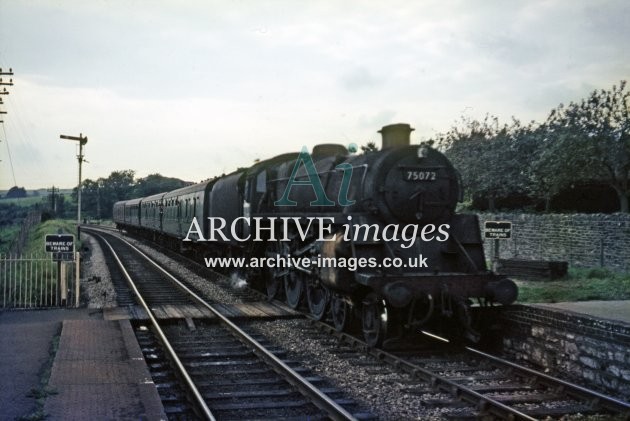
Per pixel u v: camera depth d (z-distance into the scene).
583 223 18.33
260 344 9.36
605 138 20.08
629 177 21.17
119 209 51.69
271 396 6.83
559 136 21.47
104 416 5.38
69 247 12.34
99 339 8.73
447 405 6.54
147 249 31.19
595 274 15.75
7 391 6.20
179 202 25.25
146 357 8.53
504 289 8.56
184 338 9.92
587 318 7.64
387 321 8.71
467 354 8.82
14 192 139.00
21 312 11.48
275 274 13.60
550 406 6.57
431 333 10.22
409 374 7.71
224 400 6.68
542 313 8.56
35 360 7.55
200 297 14.18
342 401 6.48
